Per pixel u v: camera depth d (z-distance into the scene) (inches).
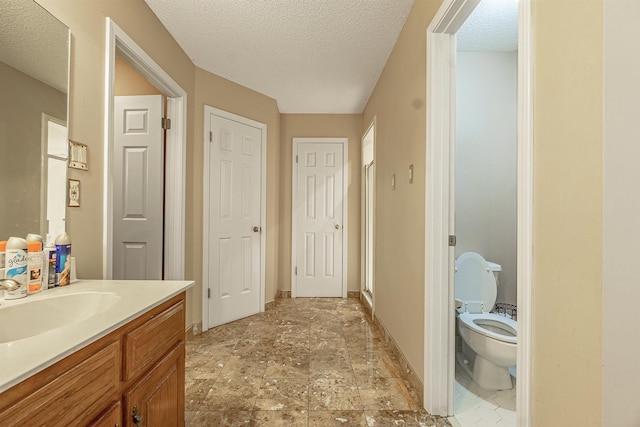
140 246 89.4
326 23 83.3
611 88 24.6
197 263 105.0
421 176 68.1
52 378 24.5
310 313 128.7
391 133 95.9
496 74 94.5
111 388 31.7
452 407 62.5
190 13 79.0
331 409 64.1
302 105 144.7
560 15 30.2
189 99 101.1
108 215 59.3
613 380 24.8
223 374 78.0
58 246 45.4
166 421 42.7
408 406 65.4
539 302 33.2
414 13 74.0
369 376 77.9
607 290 24.9
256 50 96.7
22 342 26.1
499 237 93.5
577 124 28.2
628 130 23.7
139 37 71.9
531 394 34.2
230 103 117.8
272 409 64.0
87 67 54.9
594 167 26.4
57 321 38.7
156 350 40.1
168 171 93.4
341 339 101.7
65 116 49.8
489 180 93.9
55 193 48.1
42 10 45.9
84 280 50.3
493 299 84.4
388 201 99.3
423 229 66.4
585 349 27.3
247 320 119.6
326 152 154.2
